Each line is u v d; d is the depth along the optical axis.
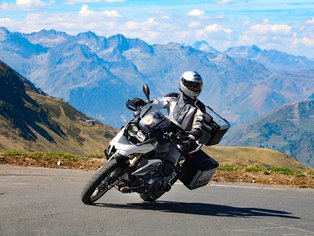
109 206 7.05
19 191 7.58
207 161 7.34
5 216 6.04
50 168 10.28
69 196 7.48
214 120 7.30
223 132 7.37
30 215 6.16
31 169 9.88
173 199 8.12
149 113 7.00
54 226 5.78
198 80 7.11
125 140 6.93
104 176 6.76
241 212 7.40
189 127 7.16
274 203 8.25
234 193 8.99
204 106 7.33
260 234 6.12
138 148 6.81
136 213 6.72
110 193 8.14
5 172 9.27
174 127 7.15
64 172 9.84
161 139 6.90
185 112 7.14
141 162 6.95
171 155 7.08
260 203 8.19
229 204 7.98
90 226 5.89
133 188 6.99
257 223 6.68
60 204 6.88
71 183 8.68
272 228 6.45
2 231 5.48
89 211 6.59
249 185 9.95
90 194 6.84
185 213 7.02
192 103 7.22
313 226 6.71
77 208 6.71
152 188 7.03
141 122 6.91
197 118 7.08
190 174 7.33
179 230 6.02
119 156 6.81
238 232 6.13
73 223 5.95
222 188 9.44
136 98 7.23
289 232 6.30
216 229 6.20
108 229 5.83
